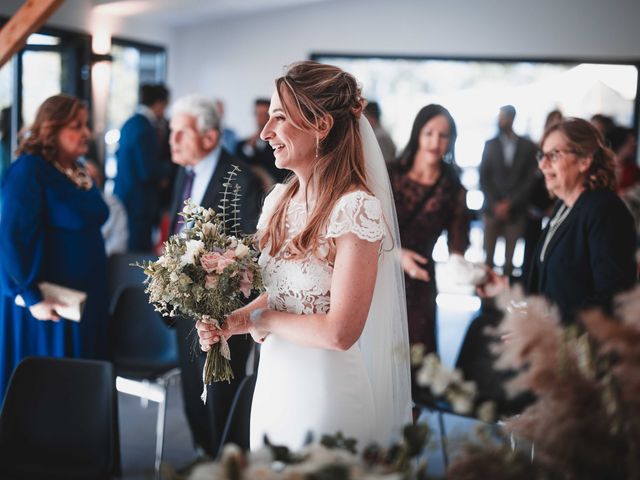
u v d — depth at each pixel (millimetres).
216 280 2230
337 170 2195
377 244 2141
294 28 10430
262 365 2346
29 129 3887
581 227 3035
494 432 1514
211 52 10703
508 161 8219
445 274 3785
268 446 1563
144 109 7992
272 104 2221
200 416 3838
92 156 7754
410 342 3996
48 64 7594
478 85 10180
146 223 7832
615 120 9875
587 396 1396
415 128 4098
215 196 3760
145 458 4223
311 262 2199
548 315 1493
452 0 9992
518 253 8945
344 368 2254
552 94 10008
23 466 2891
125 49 9289
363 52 10273
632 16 9688
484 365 3658
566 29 9812
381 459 1546
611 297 2912
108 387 2898
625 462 1375
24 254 3684
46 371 2945
